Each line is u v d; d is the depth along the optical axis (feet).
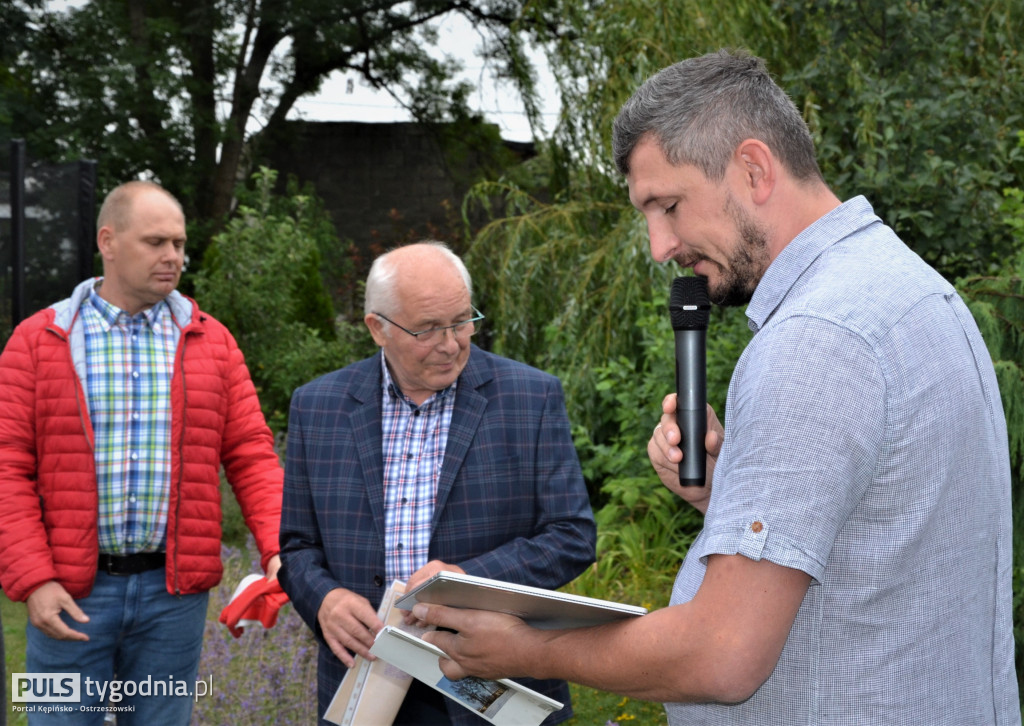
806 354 4.26
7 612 17.52
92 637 9.57
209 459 10.05
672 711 5.23
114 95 50.96
